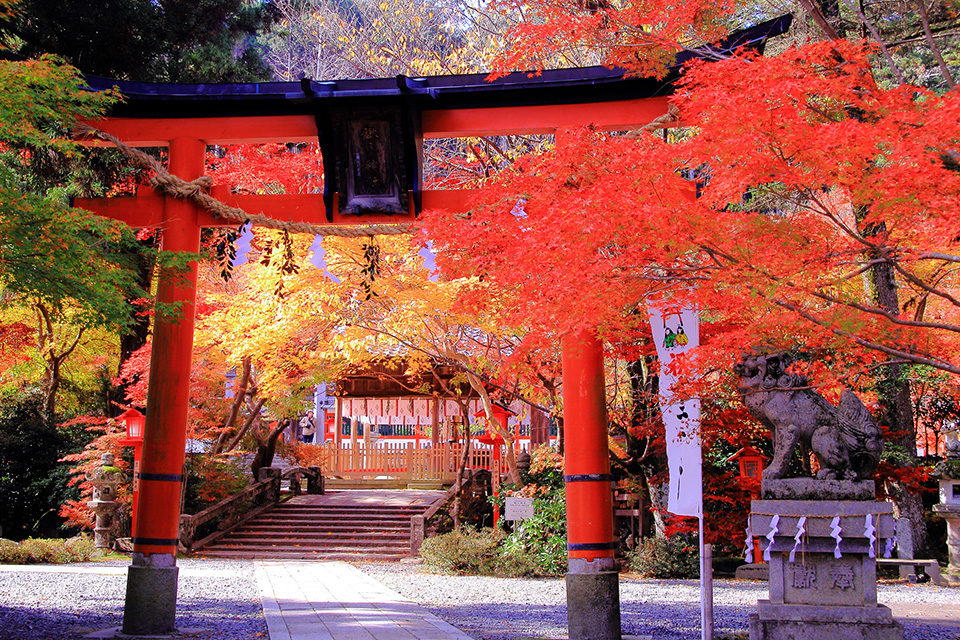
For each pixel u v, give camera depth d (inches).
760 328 269.9
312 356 758.5
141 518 349.4
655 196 245.1
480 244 293.3
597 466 341.7
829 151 218.5
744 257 236.2
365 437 1280.8
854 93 241.4
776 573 289.9
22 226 262.4
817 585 287.1
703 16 311.6
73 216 269.1
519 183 296.0
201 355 826.2
